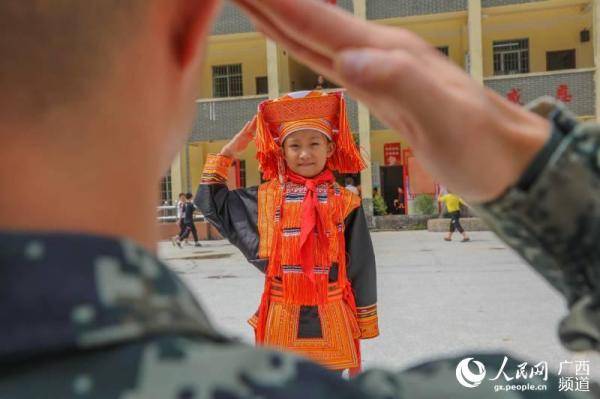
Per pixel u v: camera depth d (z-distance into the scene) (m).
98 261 0.48
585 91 17.16
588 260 0.62
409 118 0.60
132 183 0.55
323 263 2.86
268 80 18.58
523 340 4.75
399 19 18.47
